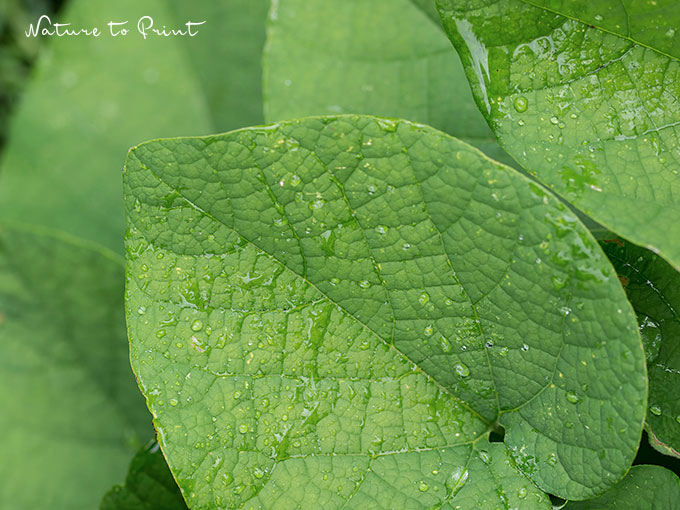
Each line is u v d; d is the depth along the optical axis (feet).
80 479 2.60
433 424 2.28
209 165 2.21
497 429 2.30
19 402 2.61
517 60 2.24
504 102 2.24
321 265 2.24
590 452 2.21
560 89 2.25
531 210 2.17
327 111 2.41
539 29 2.24
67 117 2.86
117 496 2.37
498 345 2.25
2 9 3.70
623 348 2.16
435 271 2.23
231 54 2.84
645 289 2.29
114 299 2.60
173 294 2.23
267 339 2.25
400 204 2.21
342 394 2.27
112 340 2.62
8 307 2.59
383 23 2.43
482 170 2.18
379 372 2.28
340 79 2.42
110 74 2.90
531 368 2.24
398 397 2.28
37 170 2.84
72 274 2.59
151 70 2.88
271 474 2.24
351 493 2.25
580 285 2.17
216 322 2.24
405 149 2.19
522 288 2.21
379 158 2.20
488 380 2.27
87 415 2.62
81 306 2.60
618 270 2.30
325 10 2.43
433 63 2.41
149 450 2.35
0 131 3.69
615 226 2.18
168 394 2.23
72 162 2.83
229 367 2.24
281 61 2.42
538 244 2.18
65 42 2.93
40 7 3.81
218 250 2.24
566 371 2.22
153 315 2.23
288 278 2.25
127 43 2.90
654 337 2.29
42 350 2.61
